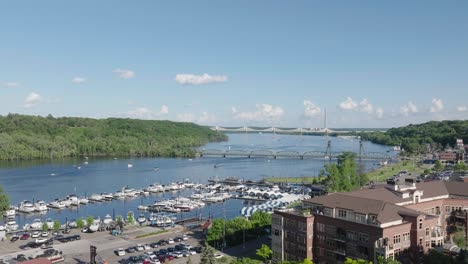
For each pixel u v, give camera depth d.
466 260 118.62
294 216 143.62
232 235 176.38
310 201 146.25
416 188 154.62
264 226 188.12
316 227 140.88
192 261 156.62
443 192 159.00
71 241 186.25
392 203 141.50
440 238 133.00
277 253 150.00
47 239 187.38
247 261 131.62
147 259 156.62
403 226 126.69
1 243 185.25
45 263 124.50
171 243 181.12
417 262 126.75
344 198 140.38
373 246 124.75
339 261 134.38
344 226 132.75
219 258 153.62
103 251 170.50
